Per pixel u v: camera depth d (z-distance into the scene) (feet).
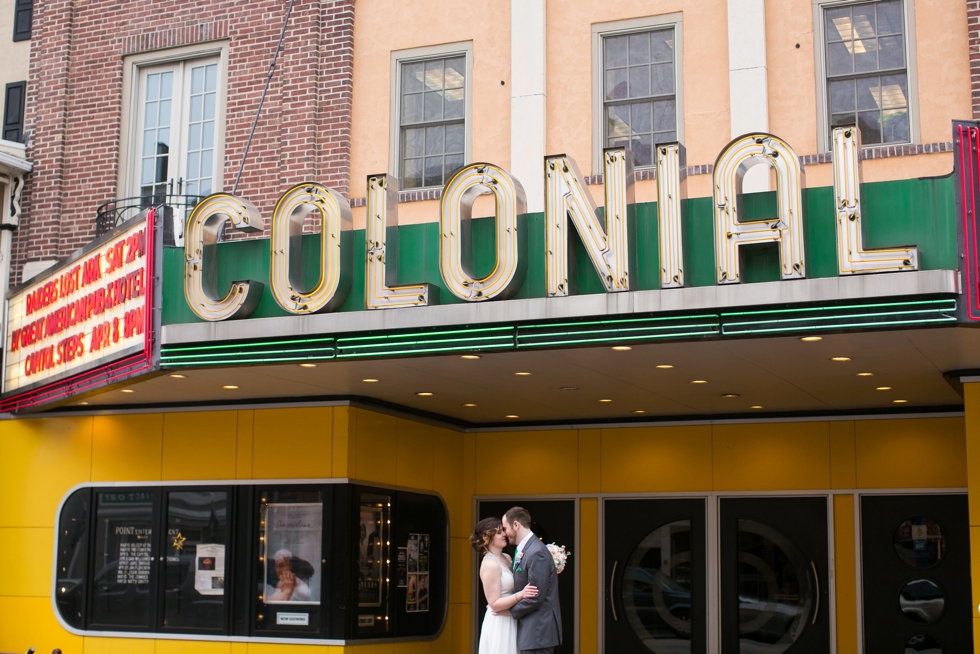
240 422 41.96
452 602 46.62
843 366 33.14
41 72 50.26
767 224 27.35
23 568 44.78
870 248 26.58
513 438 48.11
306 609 39.50
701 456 44.73
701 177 38.93
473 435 48.80
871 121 37.78
